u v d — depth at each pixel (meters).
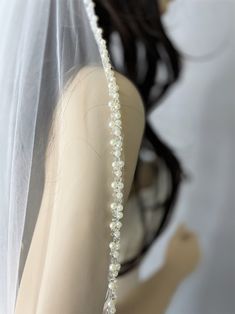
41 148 0.47
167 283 0.81
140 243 0.81
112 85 0.47
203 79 1.06
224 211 1.09
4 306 0.46
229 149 1.08
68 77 0.48
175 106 1.07
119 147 0.45
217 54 1.05
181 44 1.05
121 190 0.44
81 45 0.50
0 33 0.51
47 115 0.47
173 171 0.90
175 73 0.91
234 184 1.08
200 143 1.08
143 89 0.87
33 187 0.46
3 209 0.47
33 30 0.49
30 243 0.45
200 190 1.09
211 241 1.10
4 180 0.47
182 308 1.13
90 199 0.42
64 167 0.44
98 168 0.44
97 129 0.45
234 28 1.03
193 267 0.86
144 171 0.86
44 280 0.41
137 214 0.81
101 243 0.42
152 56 0.84
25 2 0.51
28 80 0.48
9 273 0.46
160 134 1.07
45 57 0.49
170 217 0.98
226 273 1.11
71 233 0.41
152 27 0.77
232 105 1.06
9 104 0.49
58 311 0.40
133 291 0.78
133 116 0.48
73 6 0.50
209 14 1.03
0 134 0.48
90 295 0.41
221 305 1.13
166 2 0.79
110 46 0.73
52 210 0.44
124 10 0.70
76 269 0.41
